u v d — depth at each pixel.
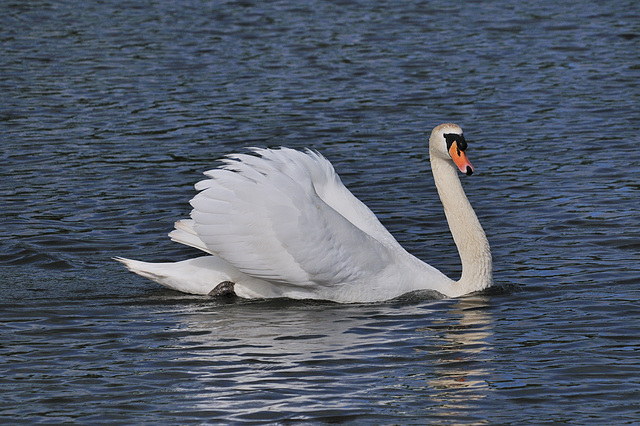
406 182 21.25
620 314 13.92
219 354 12.62
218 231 14.51
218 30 37.66
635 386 11.61
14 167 22.23
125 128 25.61
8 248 17.02
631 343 12.88
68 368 12.20
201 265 15.20
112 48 34.88
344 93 29.27
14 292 15.02
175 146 24.00
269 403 11.21
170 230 18.17
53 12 41.00
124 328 13.59
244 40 36.06
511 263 16.38
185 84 30.25
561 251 16.84
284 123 26.16
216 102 28.25
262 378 11.87
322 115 26.95
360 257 14.82
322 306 14.76
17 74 31.33
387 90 29.52
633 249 16.78
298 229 14.49
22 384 11.74
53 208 19.36
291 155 15.52
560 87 29.36
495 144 24.00
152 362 12.38
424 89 29.53
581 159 22.52
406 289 15.11
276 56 33.75
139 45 35.34
